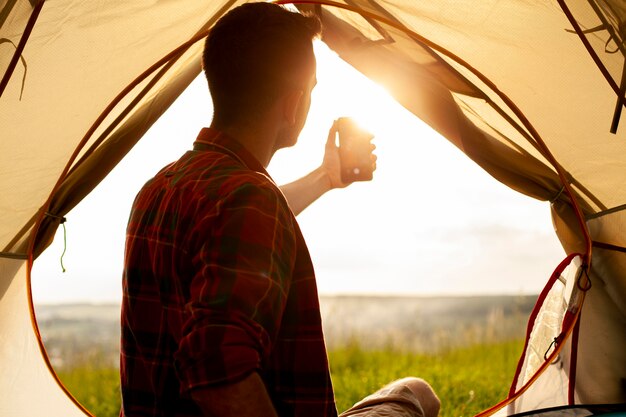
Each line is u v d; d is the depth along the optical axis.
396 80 2.59
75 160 2.33
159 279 1.22
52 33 2.14
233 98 1.32
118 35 2.22
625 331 2.43
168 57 2.28
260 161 1.34
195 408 1.21
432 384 4.33
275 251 1.14
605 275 2.45
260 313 1.10
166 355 1.22
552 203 2.54
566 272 2.53
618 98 2.29
